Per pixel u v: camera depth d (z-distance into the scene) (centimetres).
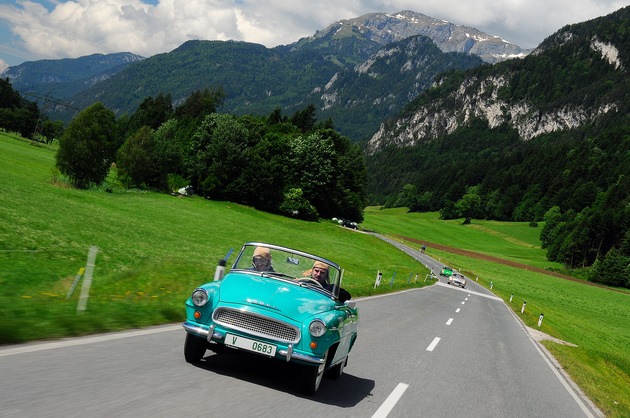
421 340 1516
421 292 3897
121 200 6862
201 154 10000
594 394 1216
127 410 525
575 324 4484
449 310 2792
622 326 5603
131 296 1432
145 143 8881
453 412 794
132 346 817
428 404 809
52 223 3216
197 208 8081
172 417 527
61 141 7206
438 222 19275
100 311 1049
